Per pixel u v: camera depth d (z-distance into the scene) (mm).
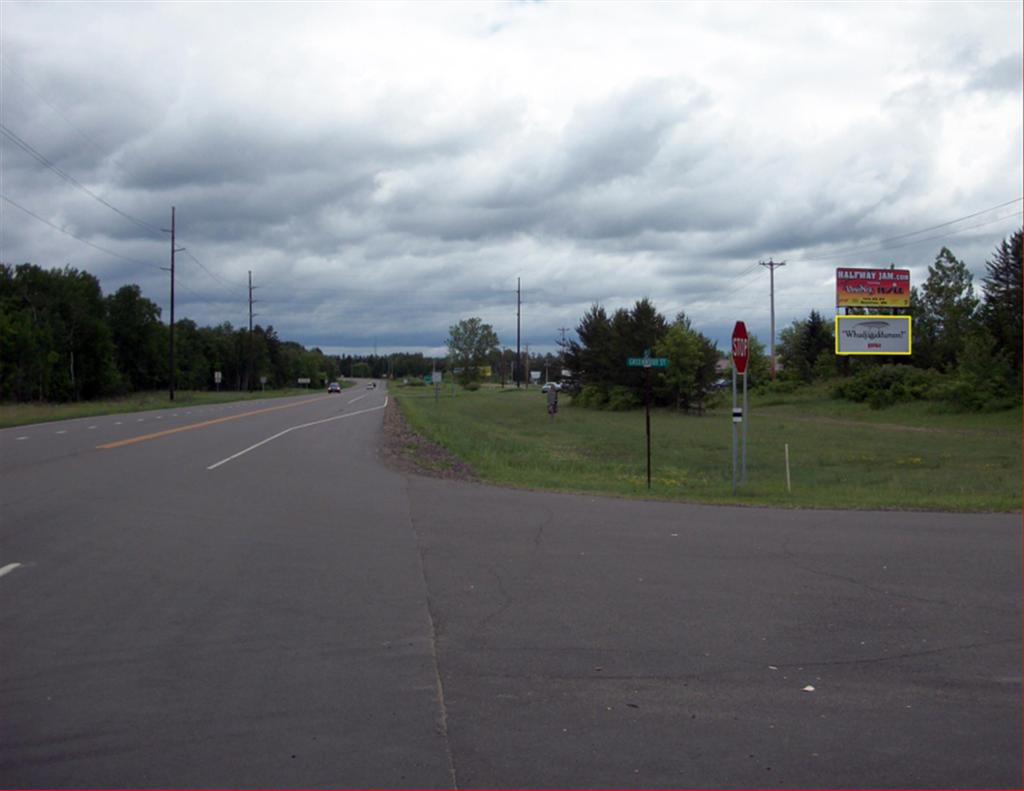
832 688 6551
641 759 5289
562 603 8859
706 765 5215
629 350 69125
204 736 5590
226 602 8836
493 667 6941
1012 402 54125
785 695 6395
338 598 9016
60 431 35531
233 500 16062
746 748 5465
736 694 6402
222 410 60906
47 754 5332
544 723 5824
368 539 12250
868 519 14531
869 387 65188
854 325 62594
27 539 12062
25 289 90062
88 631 7836
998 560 11055
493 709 6062
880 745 5535
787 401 73250
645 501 16797
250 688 6449
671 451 34438
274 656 7176
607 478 22516
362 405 72688
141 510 14719
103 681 6586
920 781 5035
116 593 9180
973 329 65062
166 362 121312
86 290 98750
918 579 9984
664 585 9641
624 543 12078
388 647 7426
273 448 28328
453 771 5109
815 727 5816
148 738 5559
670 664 7047
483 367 135000
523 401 88938
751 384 82250
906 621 8320
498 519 14117
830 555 11344
